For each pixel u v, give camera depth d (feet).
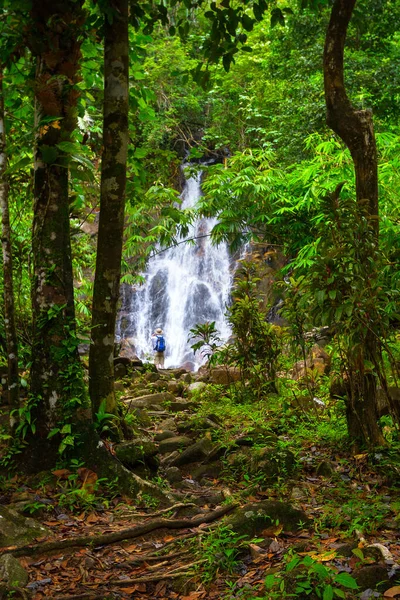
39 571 11.60
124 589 10.88
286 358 32.32
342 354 19.21
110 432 17.76
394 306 16.94
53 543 12.17
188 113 75.05
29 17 16.60
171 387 29.58
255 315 27.20
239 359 26.99
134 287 65.72
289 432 21.06
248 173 42.83
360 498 14.44
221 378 29.99
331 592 9.07
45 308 16.56
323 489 15.38
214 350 28.55
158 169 28.86
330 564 10.62
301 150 46.80
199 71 22.47
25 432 16.12
